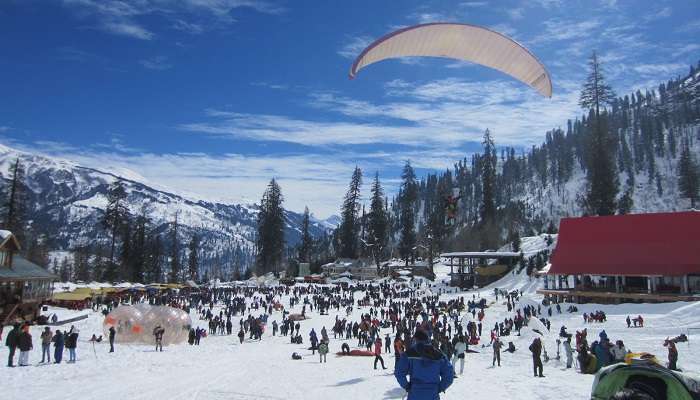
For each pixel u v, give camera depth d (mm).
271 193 109000
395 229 154375
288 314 53500
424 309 55094
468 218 181000
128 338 30891
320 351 24062
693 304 35938
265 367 20656
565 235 57938
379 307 58781
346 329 39312
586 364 19859
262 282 101125
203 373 17641
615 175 81312
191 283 86062
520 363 24250
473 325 34750
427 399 5465
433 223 116625
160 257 106250
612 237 54625
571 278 69188
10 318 33000
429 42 12695
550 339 31984
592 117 83938
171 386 14062
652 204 183250
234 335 40469
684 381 6609
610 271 51969
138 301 59188
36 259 83688
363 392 14539
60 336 19766
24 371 17000
